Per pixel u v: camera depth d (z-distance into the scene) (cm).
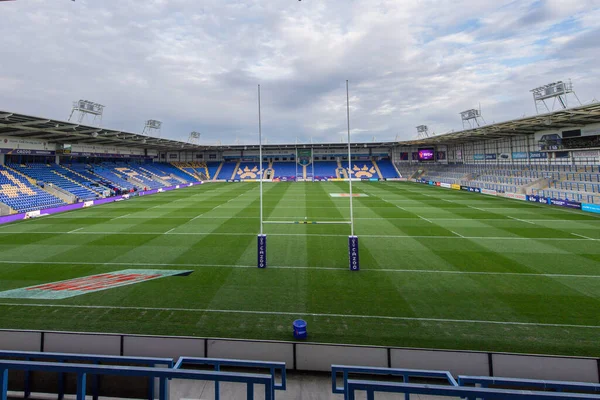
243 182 7456
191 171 8000
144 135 4944
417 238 2147
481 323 1050
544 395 330
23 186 3625
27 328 1031
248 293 1300
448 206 3503
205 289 1339
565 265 1574
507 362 731
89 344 819
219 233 2327
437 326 1036
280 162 8775
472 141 6512
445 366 754
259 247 1597
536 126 4231
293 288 1349
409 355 768
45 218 2923
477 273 1495
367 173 7981
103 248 1944
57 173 4497
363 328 1030
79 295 1275
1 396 430
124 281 1423
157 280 1435
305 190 5456
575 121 3794
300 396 724
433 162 7850
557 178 4134
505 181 4894
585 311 1115
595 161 3841
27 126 3497
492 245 1952
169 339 816
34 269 1577
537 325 1032
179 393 725
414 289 1327
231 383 762
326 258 1745
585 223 2525
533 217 2817
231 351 817
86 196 4116
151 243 2056
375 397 704
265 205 3694
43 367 416
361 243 2042
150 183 5881
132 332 1005
